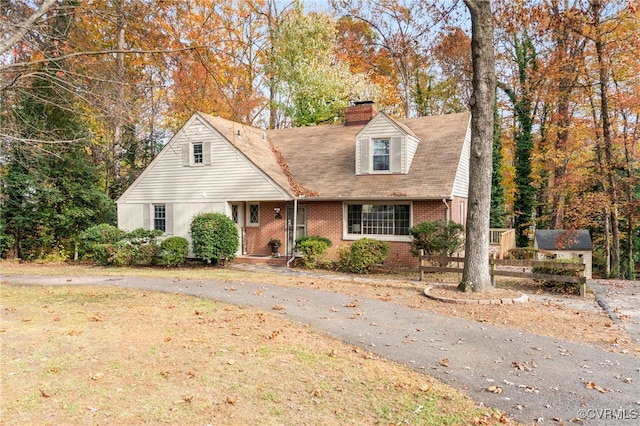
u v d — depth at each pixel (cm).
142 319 819
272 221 1959
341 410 464
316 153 2058
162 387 506
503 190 2892
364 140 1803
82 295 1070
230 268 1697
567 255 2380
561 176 2233
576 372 585
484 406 480
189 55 1091
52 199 1962
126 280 1335
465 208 1942
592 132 2038
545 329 803
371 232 1756
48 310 895
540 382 550
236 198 1883
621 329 808
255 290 1158
